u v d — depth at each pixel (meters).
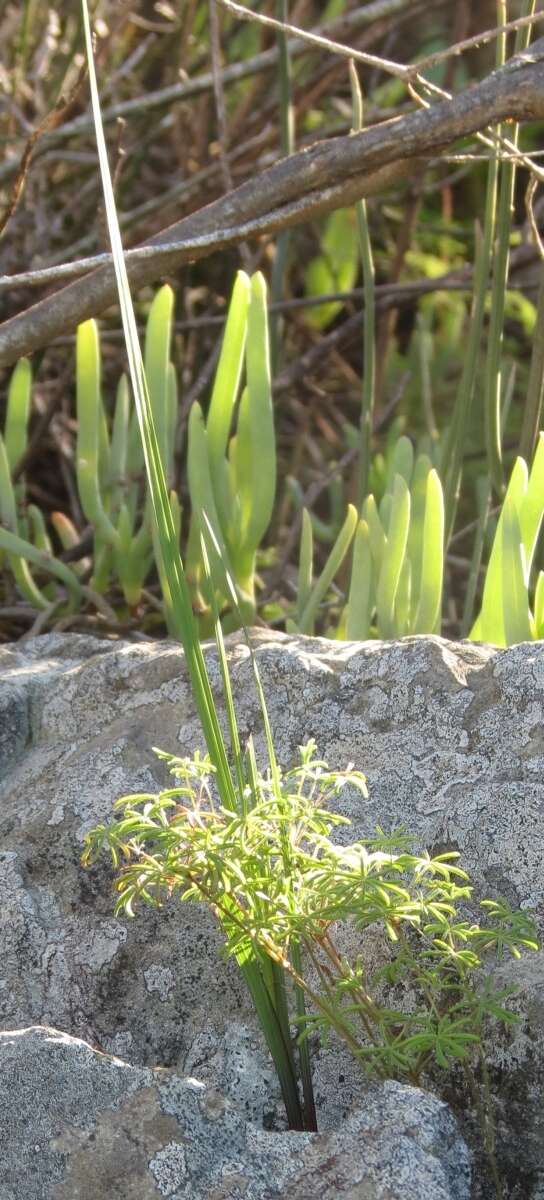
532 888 0.58
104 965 0.61
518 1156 0.56
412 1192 0.53
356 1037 0.58
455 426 0.88
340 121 1.33
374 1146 0.53
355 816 0.61
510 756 0.60
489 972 0.57
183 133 1.47
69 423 1.34
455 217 1.81
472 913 0.58
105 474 0.92
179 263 0.79
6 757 0.67
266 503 0.79
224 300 1.36
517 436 1.61
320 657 0.65
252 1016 0.60
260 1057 0.59
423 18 1.66
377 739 0.62
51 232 1.31
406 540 0.74
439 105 0.75
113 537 0.87
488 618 0.71
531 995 0.56
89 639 0.75
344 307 1.65
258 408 0.78
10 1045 0.55
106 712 0.66
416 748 0.61
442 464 0.90
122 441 0.92
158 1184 0.54
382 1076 0.57
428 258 1.70
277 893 0.54
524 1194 0.56
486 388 0.85
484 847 0.59
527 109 0.75
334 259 1.56
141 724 0.65
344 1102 0.58
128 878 0.55
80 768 0.64
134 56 1.39
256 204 0.78
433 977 0.55
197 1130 0.54
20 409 0.93
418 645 0.63
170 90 1.20
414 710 0.62
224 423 0.80
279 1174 0.54
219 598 0.81
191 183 1.28
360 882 0.54
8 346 0.79
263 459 0.79
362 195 0.78
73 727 0.67
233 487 0.82
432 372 1.64
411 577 0.76
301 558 0.82
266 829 0.55
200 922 0.61
